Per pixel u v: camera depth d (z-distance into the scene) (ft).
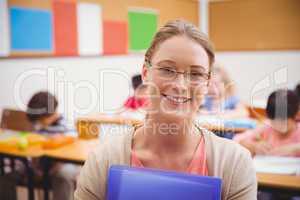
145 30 12.96
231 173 2.31
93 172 2.47
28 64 9.84
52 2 10.48
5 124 7.85
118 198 2.19
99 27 11.86
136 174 2.19
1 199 6.93
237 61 14.76
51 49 10.43
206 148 2.38
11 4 9.48
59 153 6.52
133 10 12.82
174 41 2.22
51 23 10.45
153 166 2.38
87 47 11.48
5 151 6.79
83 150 6.41
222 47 15.07
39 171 6.85
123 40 12.48
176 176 2.13
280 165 5.13
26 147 6.97
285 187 4.63
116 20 12.37
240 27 14.94
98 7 11.81
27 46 9.87
